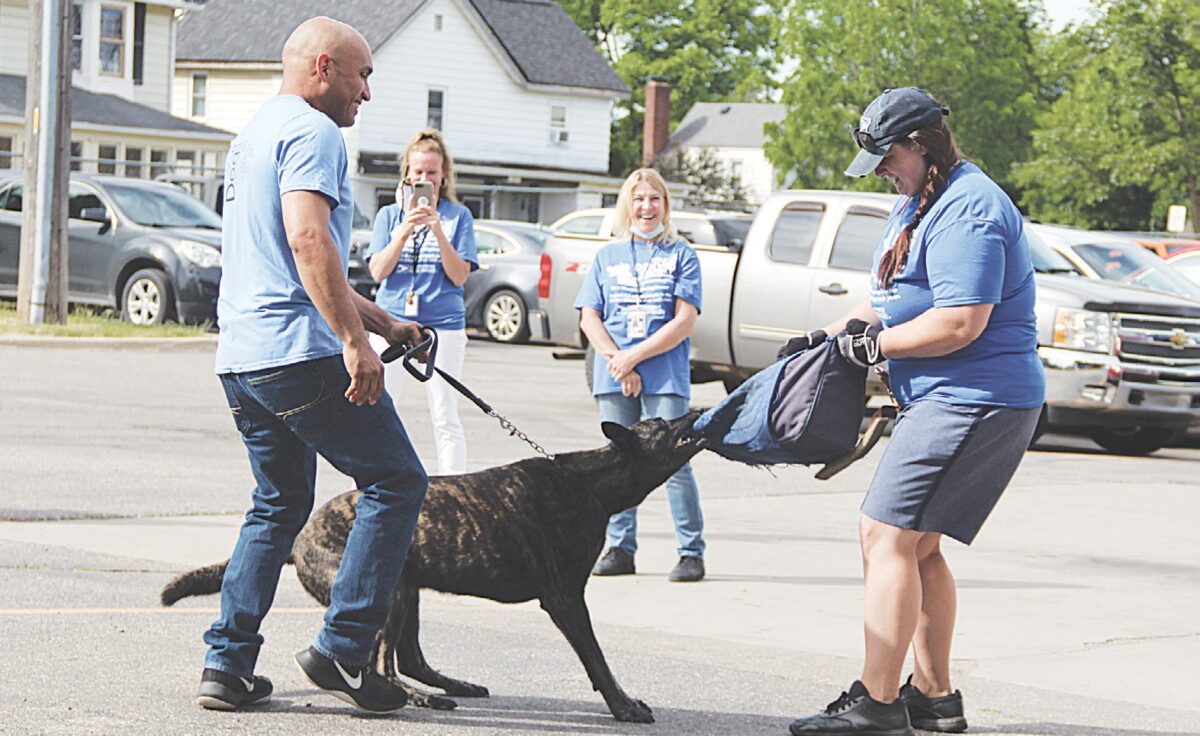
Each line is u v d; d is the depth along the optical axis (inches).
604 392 351.6
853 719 225.8
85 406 601.6
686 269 348.8
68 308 962.7
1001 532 432.8
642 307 347.6
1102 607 337.7
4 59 1552.7
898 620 224.2
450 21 2015.3
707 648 286.2
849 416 230.4
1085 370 594.9
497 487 231.0
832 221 629.3
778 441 230.5
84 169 1537.9
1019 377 223.3
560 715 234.7
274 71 1943.9
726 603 326.6
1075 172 2087.8
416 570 229.5
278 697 236.1
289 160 213.2
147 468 467.2
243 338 217.9
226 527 381.4
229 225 222.7
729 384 681.0
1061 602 341.4
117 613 287.7
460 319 377.7
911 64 2746.1
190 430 555.2
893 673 225.3
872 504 225.9
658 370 346.9
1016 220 221.9
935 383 223.6
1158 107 1967.3
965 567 380.2
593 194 2160.4
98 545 352.2
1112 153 2009.1
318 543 228.4
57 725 214.8
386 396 220.5
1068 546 414.3
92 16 1657.2
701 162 2588.6
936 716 238.8
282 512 228.2
